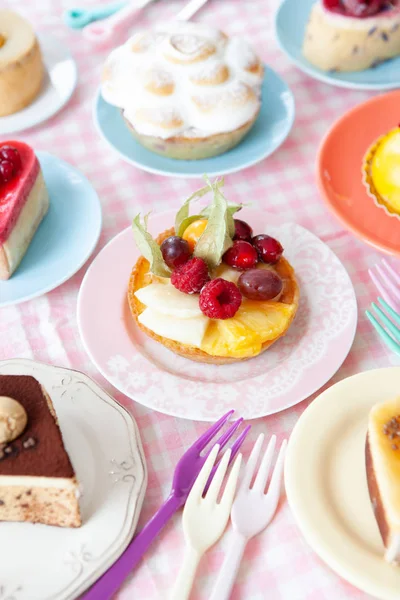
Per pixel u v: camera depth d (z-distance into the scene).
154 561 0.45
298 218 0.63
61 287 0.59
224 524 0.45
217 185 0.51
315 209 0.64
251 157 0.66
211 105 0.62
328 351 0.53
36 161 0.61
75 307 0.58
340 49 0.72
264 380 0.52
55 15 0.82
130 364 0.53
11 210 0.57
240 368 0.53
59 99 0.72
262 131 0.68
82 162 0.68
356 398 0.48
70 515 0.45
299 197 0.65
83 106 0.73
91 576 0.43
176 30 0.67
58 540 0.45
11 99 0.70
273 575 0.45
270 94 0.70
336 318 0.55
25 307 0.58
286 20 0.78
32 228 0.61
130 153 0.66
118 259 0.58
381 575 0.42
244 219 0.61
